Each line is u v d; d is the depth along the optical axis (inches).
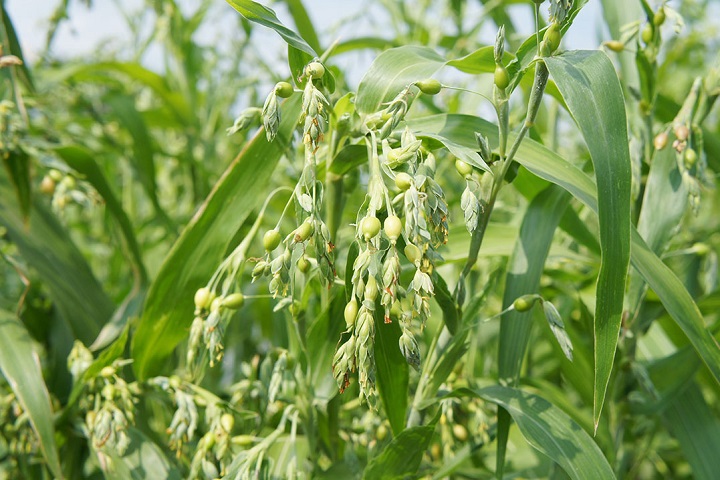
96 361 27.6
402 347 21.5
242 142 44.8
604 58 23.0
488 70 25.9
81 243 53.9
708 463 28.9
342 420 30.3
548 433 24.2
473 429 28.5
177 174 54.3
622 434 29.6
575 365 29.4
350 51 40.6
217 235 27.5
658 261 25.3
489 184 23.9
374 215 21.6
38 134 34.8
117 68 42.5
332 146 25.5
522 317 26.7
